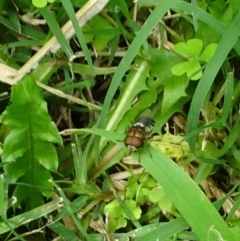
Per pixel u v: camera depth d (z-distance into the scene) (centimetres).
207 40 34
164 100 34
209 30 34
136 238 34
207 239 31
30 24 36
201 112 36
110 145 34
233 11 34
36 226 34
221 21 34
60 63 35
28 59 35
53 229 33
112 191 35
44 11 33
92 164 35
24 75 34
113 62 37
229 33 32
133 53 32
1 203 31
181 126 36
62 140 34
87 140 35
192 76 33
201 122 35
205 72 32
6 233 34
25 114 33
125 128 34
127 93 34
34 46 36
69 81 35
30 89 32
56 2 34
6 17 36
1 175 32
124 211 34
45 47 34
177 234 33
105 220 35
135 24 35
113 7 34
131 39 35
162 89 35
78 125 37
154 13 32
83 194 34
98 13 34
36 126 33
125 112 34
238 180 36
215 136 35
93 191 34
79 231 34
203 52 33
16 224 33
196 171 35
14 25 35
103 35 35
